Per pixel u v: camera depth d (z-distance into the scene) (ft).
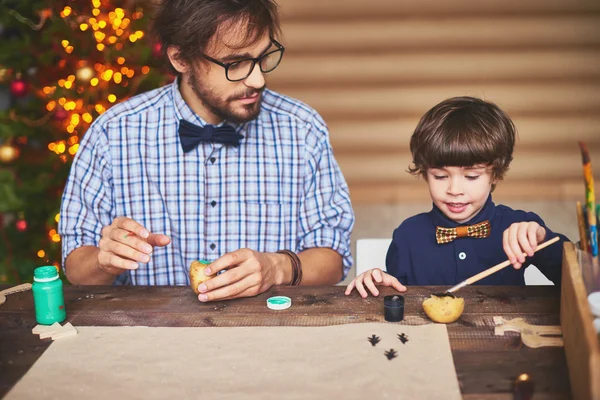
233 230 5.76
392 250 5.65
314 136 5.91
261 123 5.82
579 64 15.29
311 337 3.66
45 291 3.90
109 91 8.34
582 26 15.16
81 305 4.24
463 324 3.80
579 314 2.99
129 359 3.47
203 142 5.64
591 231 3.38
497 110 5.42
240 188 5.74
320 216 5.85
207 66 5.03
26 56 8.44
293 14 15.57
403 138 15.71
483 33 15.42
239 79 5.04
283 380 3.20
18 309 4.22
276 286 4.56
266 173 5.78
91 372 3.34
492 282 5.40
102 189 5.73
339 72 15.70
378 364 3.33
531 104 15.47
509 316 3.90
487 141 5.02
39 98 8.64
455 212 5.27
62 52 8.36
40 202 8.54
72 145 8.22
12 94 9.15
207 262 4.42
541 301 4.13
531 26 15.29
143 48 8.11
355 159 15.84
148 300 4.31
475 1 15.31
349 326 3.79
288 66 15.78
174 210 5.70
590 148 15.40
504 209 5.61
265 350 3.52
